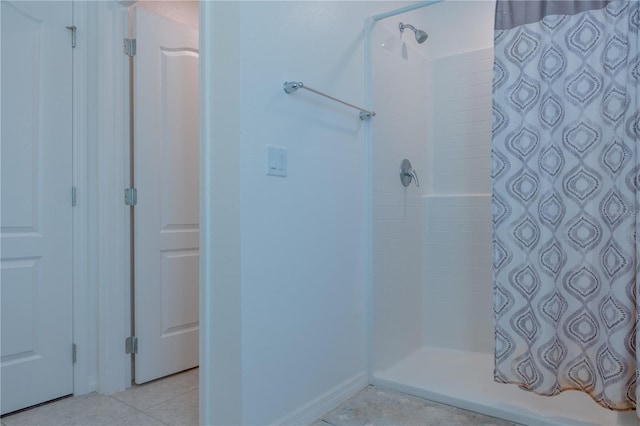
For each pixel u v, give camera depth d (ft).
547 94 5.70
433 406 6.56
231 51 5.12
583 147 5.50
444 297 9.37
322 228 6.41
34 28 6.43
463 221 9.25
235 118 5.07
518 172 5.92
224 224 5.18
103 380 6.90
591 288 5.51
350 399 6.81
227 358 5.16
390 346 8.09
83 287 6.89
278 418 5.55
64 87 6.75
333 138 6.68
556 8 5.64
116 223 7.01
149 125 7.35
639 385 4.99
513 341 5.96
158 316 7.47
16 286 6.21
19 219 6.25
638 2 5.09
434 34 9.79
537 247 5.80
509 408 6.17
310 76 6.21
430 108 9.80
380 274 7.83
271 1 5.53
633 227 5.16
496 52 6.04
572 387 5.68
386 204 8.09
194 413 6.23
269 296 5.44
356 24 7.32
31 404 6.34
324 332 6.42
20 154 6.27
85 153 6.93
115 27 7.07
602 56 5.37
